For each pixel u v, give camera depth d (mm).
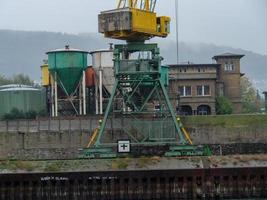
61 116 190750
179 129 166750
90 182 131125
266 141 183500
